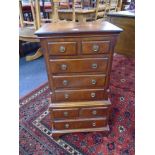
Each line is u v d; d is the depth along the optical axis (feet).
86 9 10.12
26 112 5.57
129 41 8.87
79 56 3.44
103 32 3.14
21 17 9.19
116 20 8.63
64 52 3.34
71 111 4.23
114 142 4.50
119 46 9.41
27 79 7.57
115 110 5.61
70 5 10.59
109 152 4.25
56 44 3.25
